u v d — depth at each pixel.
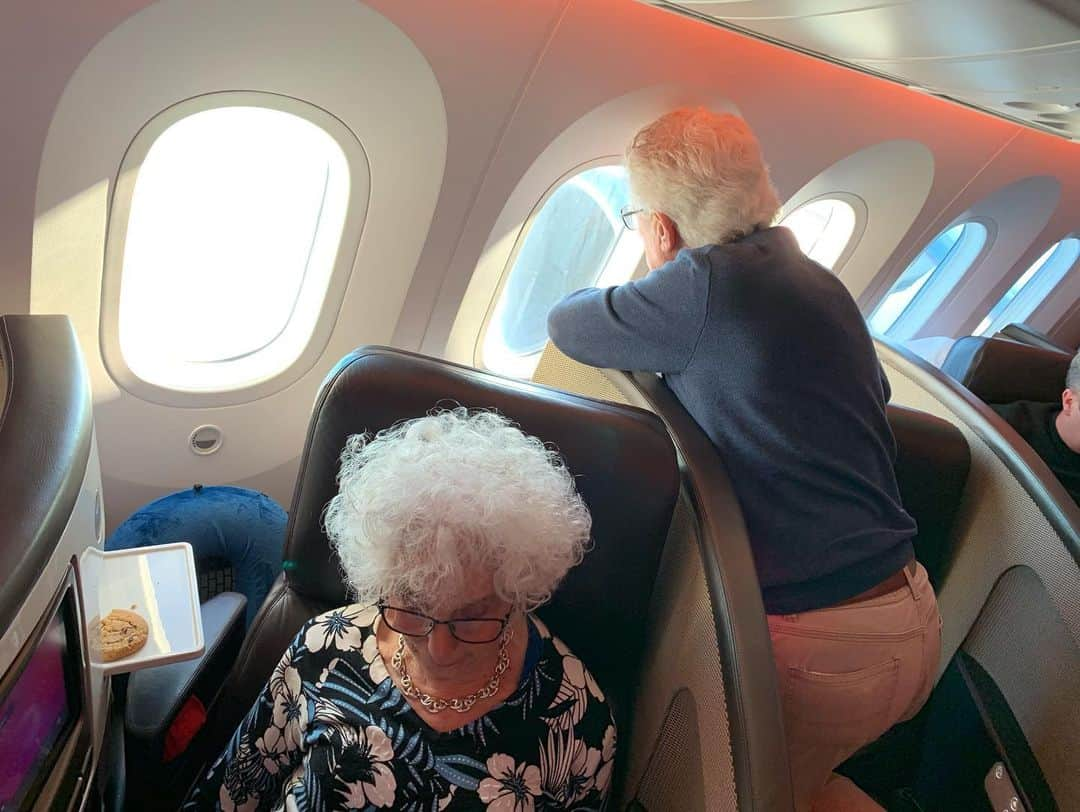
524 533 0.98
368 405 1.19
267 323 2.36
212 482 2.46
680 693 1.15
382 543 0.96
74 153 1.63
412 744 1.06
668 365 1.35
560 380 1.77
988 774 1.69
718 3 1.70
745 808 0.90
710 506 1.17
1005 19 1.33
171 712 1.33
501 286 2.57
